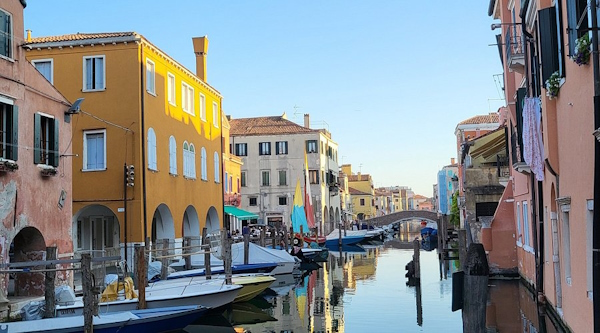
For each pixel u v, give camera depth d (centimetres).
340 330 1593
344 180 8262
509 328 1401
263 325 1708
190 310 1479
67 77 2434
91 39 2417
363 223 7606
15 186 1580
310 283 2620
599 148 895
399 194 15962
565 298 1273
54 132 1788
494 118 5656
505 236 2298
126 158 2388
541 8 1277
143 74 2445
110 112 2409
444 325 1598
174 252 2708
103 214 2773
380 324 1645
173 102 2827
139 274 1566
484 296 755
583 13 920
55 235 1772
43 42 2430
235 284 1905
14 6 1620
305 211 4412
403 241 6303
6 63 1570
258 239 3931
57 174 1791
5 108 1583
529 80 1653
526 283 2006
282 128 6031
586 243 1023
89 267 1261
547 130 1273
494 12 2400
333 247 5141
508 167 2466
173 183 2742
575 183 1095
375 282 2589
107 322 1328
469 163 3694
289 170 5875
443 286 2392
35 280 1709
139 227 2359
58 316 1439
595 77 895
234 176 4853
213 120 3447
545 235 1542
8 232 1541
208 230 3447
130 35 2405
